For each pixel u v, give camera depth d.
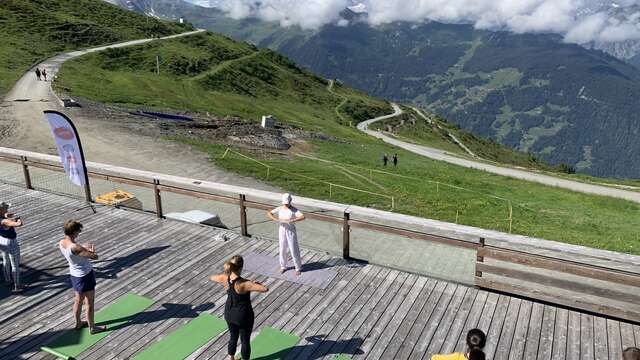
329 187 24.89
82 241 11.59
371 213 10.00
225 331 8.09
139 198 18.89
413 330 8.11
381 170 33.84
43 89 48.66
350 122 104.00
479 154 110.31
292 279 9.77
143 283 9.67
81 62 76.12
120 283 9.67
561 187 42.84
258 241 11.54
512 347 7.70
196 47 115.81
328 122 89.12
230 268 6.61
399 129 114.00
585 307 8.48
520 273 8.82
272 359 7.39
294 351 7.57
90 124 34.81
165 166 25.45
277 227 16.27
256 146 35.88
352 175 29.83
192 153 28.83
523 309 8.71
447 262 13.27
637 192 44.16
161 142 31.09
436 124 139.38
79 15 110.56
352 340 7.85
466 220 22.22
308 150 39.28
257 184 23.58
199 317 8.48
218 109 61.19
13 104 40.69
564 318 8.45
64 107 40.44
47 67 65.31
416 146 75.81
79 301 7.82
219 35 142.88
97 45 93.69
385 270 10.14
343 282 9.66
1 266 10.18
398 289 9.40
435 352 7.54
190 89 75.69
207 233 12.02
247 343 6.87
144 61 90.19
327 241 15.09
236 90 91.81
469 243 9.17
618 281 7.96
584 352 7.58
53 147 28.91
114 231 12.19
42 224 12.66
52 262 10.62
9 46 75.12
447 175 37.38
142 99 53.72
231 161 27.75
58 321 8.42
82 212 13.46
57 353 7.45
